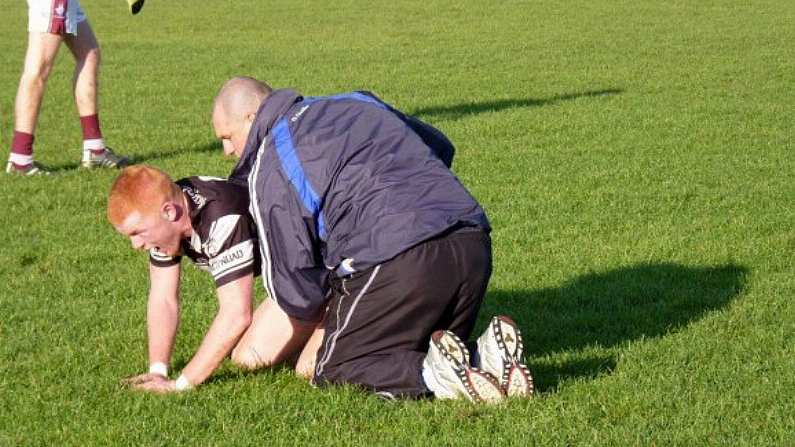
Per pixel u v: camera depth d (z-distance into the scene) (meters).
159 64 27.50
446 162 7.79
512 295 9.58
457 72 25.52
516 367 6.84
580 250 10.95
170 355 7.73
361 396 7.04
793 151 15.94
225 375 7.63
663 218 12.23
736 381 7.41
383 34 33.44
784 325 8.63
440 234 6.93
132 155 16.47
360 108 7.24
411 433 6.54
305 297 6.82
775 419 6.76
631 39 30.91
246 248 7.07
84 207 13.24
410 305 6.93
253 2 42.53
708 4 39.50
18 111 14.98
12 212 12.91
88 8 41.34
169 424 6.71
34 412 7.04
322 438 6.53
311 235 6.98
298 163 6.92
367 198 6.93
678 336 8.32
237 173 7.39
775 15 36.25
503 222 12.12
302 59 28.23
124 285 10.06
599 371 7.53
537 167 15.01
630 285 9.77
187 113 20.44
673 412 6.88
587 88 22.75
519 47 29.78
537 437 6.43
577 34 32.34
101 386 7.43
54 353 8.16
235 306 7.10
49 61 15.09
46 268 10.70
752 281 9.88
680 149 16.16
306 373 7.53
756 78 23.62
